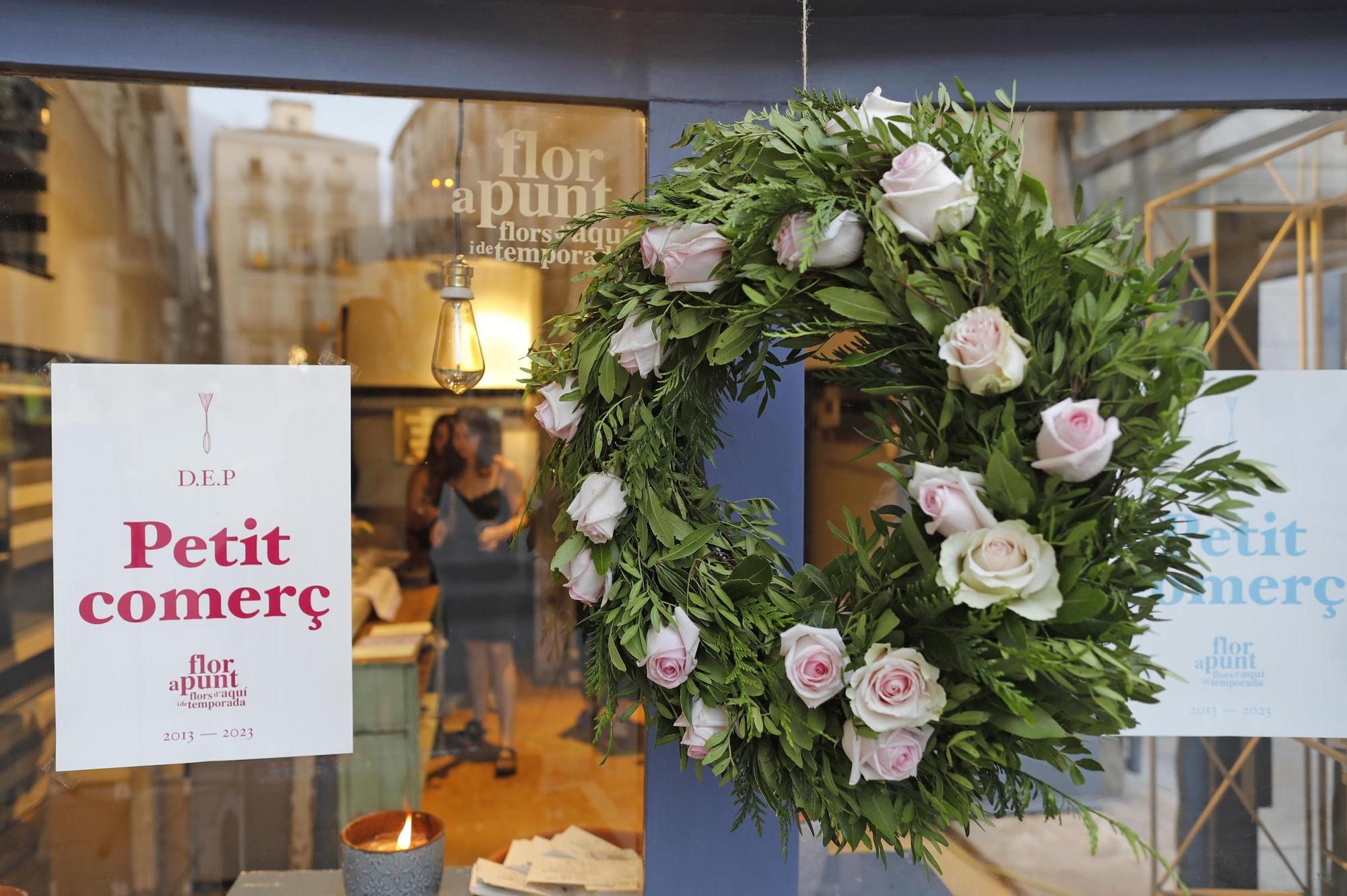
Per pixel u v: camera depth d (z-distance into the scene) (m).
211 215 1.02
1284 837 1.13
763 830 1.02
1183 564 0.71
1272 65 1.07
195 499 1.01
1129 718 0.66
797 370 1.05
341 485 1.04
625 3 1.02
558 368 0.89
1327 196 1.12
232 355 1.02
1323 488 1.09
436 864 1.06
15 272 0.98
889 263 0.68
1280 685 1.09
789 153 0.76
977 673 0.65
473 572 1.08
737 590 0.80
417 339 1.06
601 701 1.10
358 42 1.01
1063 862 1.13
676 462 0.88
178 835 1.03
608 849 1.10
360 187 1.04
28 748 0.99
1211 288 1.11
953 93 1.07
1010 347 0.63
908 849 1.11
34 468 0.99
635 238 0.83
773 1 1.02
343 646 1.05
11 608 0.98
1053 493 0.64
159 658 1.01
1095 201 1.10
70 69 0.97
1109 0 1.03
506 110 1.06
